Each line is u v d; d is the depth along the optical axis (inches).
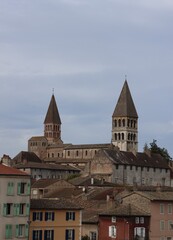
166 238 6628.9
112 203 6712.6
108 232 6259.8
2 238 5211.6
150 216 6491.1
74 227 5861.2
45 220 5664.4
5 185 5270.7
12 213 5315.0
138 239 6333.7
